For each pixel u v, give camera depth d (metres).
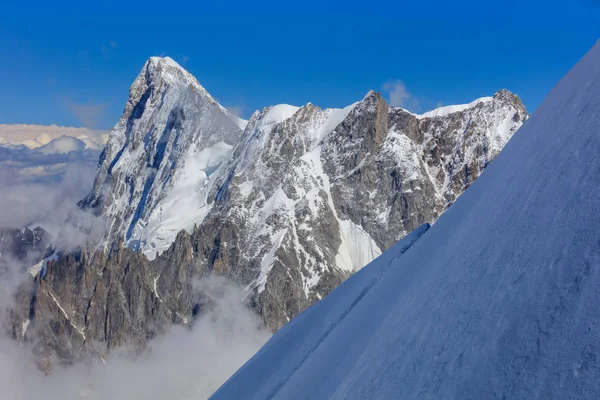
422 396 14.22
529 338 12.24
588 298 11.75
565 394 10.40
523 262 14.90
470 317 15.19
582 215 14.16
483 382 12.40
